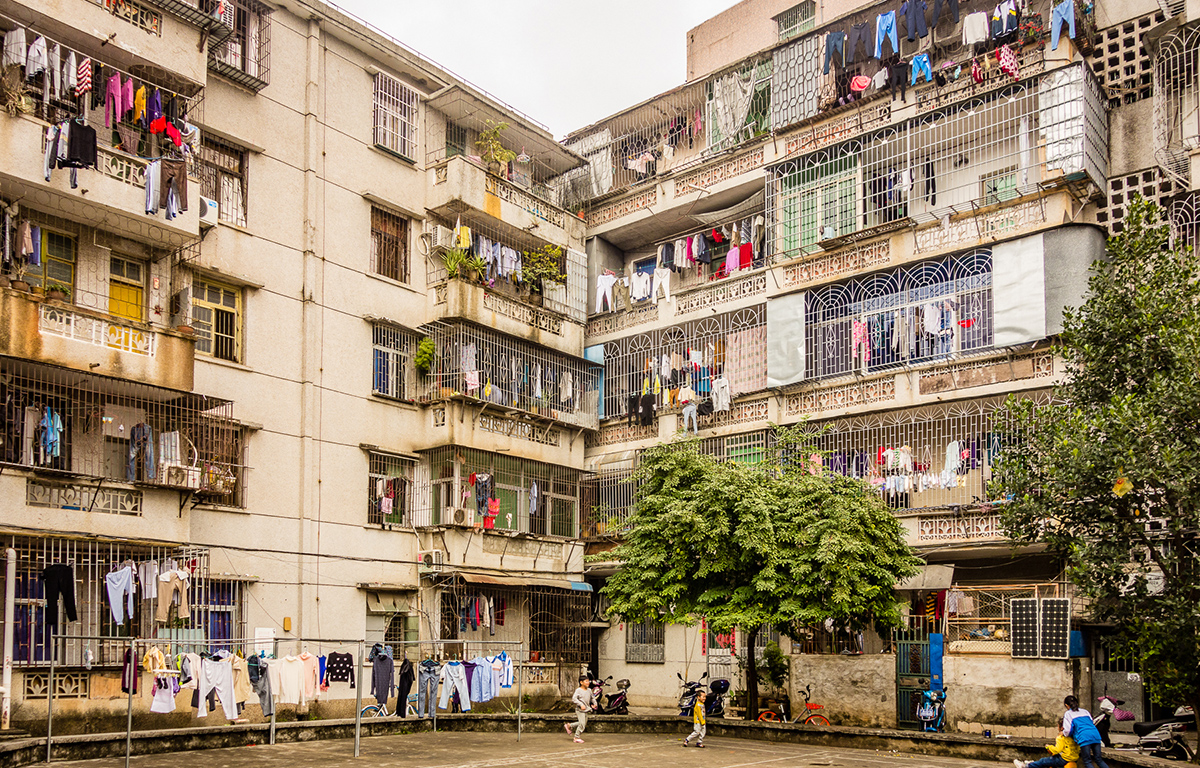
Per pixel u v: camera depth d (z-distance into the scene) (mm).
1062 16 22453
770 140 27750
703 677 27078
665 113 31406
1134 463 14430
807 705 21938
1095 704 20812
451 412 25781
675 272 31391
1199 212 20500
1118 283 16516
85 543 17969
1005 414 21922
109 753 15984
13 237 17734
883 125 24859
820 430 24109
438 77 28109
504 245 29953
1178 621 14461
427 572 25062
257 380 22609
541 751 18062
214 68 22109
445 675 20750
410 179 27062
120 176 18484
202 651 18297
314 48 24812
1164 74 21438
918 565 21469
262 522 22266
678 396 28375
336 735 19438
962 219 23266
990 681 20062
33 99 17828
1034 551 21797
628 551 22594
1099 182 22188
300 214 24141
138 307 20047
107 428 19203
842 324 25109
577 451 29812
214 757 16156
